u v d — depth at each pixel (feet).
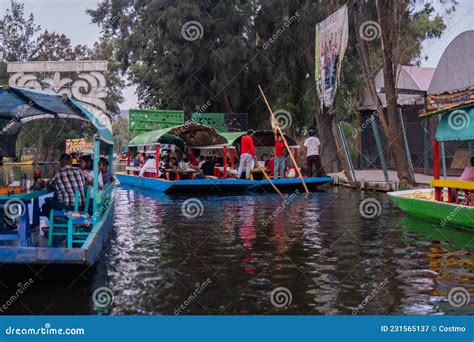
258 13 92.79
